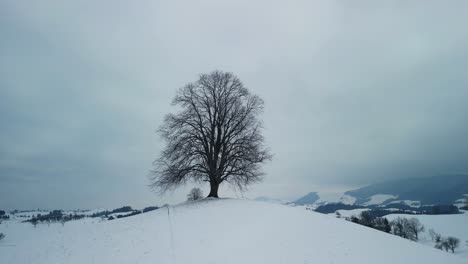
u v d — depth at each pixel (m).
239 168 26.69
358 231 14.97
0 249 13.59
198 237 12.91
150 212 21.53
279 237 12.73
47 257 11.59
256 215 16.83
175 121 27.00
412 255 12.40
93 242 13.44
